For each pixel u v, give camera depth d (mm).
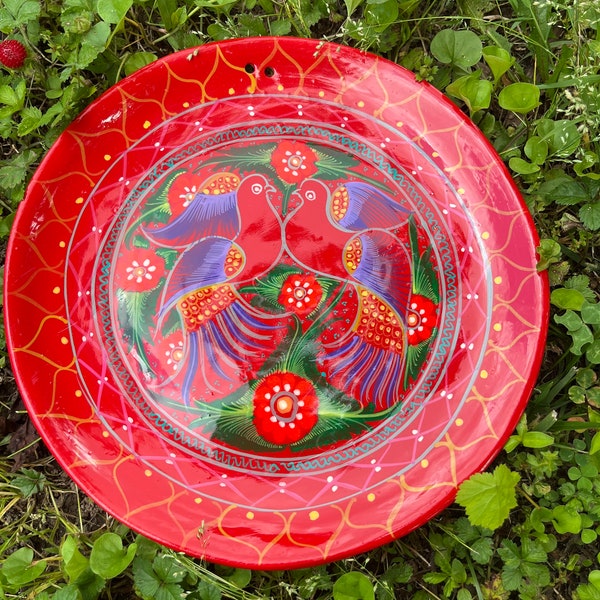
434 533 1234
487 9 1400
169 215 1169
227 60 1193
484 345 1114
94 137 1167
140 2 1378
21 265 1114
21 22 1258
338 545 1030
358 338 1123
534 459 1193
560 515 1173
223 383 1111
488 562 1239
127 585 1237
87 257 1154
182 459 1093
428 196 1173
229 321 1128
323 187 1179
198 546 1030
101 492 1056
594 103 1280
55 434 1076
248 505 1068
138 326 1131
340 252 1153
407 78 1178
